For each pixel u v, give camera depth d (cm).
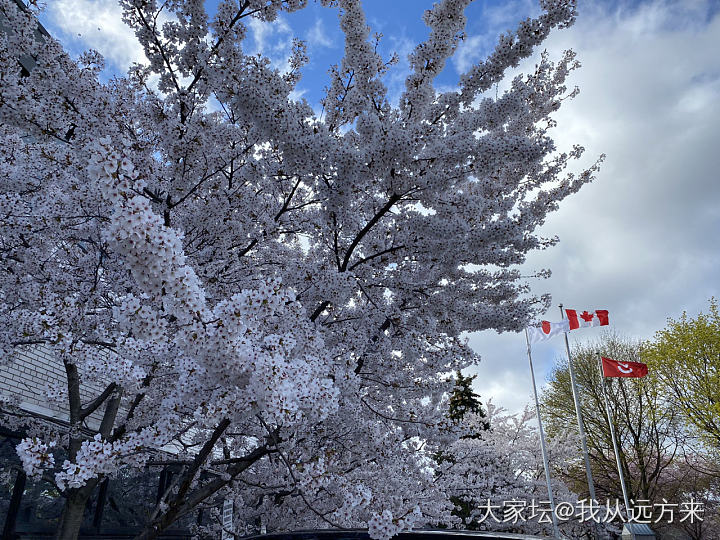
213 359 262
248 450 751
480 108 421
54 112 390
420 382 586
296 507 750
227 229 547
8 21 403
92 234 575
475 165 400
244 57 365
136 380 395
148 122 527
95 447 287
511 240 489
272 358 285
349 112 496
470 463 1505
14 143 555
